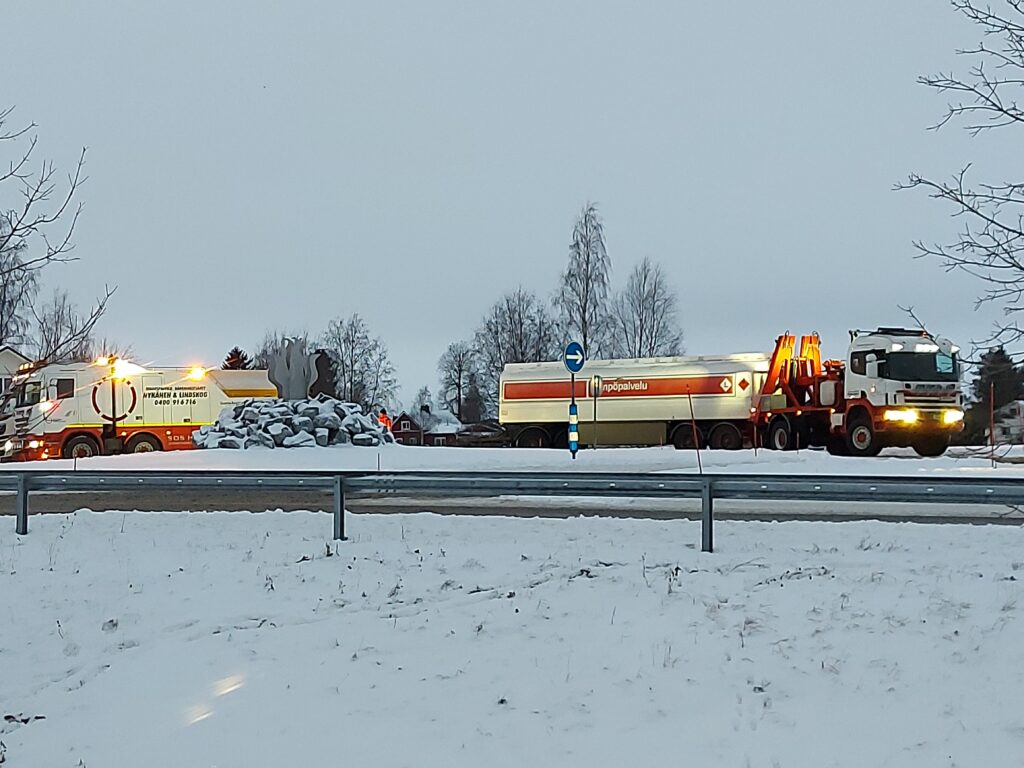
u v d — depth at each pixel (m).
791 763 5.70
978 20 9.12
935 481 10.63
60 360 10.48
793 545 10.80
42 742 6.50
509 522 12.48
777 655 7.26
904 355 30.19
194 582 9.88
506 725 6.34
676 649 7.44
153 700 7.08
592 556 10.35
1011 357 9.02
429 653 7.62
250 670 7.46
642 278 53.69
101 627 8.82
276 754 6.06
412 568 10.09
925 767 5.59
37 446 30.97
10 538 12.04
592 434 39.19
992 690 6.56
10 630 8.87
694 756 5.84
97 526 12.62
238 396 33.91
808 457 25.27
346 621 8.50
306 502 16.73
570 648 7.57
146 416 32.22
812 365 33.59
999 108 9.20
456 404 81.06
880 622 7.79
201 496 17.69
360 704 6.73
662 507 15.87
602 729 6.25
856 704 6.45
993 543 10.70
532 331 63.47
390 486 11.87
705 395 36.38
